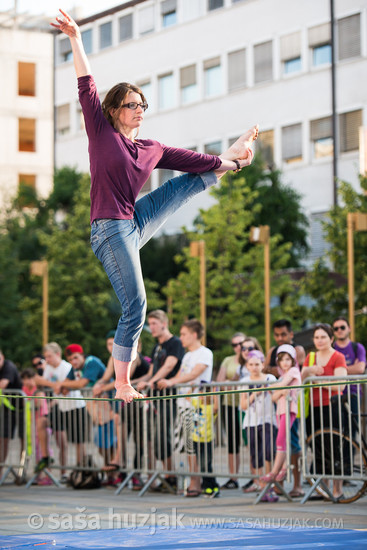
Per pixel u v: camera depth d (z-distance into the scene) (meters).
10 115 65.69
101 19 58.31
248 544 7.48
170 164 5.56
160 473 12.59
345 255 31.16
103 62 58.19
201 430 12.20
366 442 12.12
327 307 32.31
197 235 36.19
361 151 30.97
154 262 47.16
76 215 39.59
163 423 12.71
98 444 13.62
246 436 12.73
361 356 12.61
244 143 5.82
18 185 54.31
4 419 15.02
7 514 10.28
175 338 12.66
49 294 38.44
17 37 65.94
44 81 66.69
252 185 44.22
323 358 11.26
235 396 12.72
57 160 61.81
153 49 55.50
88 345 37.72
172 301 39.72
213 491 12.19
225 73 51.88
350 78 46.31
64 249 38.75
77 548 7.46
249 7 50.59
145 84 56.22
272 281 35.31
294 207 44.72
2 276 39.84
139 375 13.34
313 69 47.81
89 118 5.29
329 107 47.19
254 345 12.91
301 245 45.78
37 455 14.78
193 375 12.22
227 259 35.34
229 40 51.59
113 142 5.29
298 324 33.41
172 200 5.54
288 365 11.38
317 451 11.23
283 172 47.16
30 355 38.53
